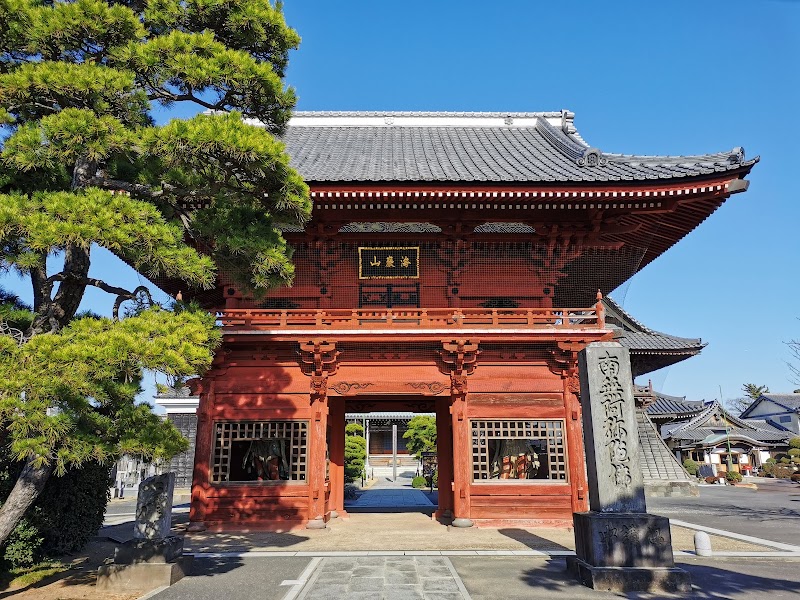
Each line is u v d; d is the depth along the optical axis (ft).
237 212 38.58
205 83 35.14
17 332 32.65
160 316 30.94
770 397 288.10
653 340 101.86
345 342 57.41
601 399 36.42
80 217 27.30
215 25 39.29
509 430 57.36
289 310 58.08
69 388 26.21
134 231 28.81
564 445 56.65
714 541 50.60
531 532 51.96
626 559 32.63
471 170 63.05
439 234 62.23
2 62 33.60
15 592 33.27
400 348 58.70
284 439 58.75
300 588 32.40
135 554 34.71
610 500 34.68
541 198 55.93
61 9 31.14
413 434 173.99
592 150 61.52
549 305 62.75
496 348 58.59
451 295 62.75
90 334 27.35
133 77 32.01
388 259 63.10
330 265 62.85
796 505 90.33
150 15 37.32
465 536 50.19
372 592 31.37
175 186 36.99
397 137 87.66
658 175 55.62
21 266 31.91
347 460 140.26
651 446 112.27
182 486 119.14
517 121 94.17
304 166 66.95
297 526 54.75
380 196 55.42
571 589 31.81
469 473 55.93
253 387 57.93
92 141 29.48
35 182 36.01
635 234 66.28
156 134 30.58
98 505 49.26
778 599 29.63
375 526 58.59
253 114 40.86
